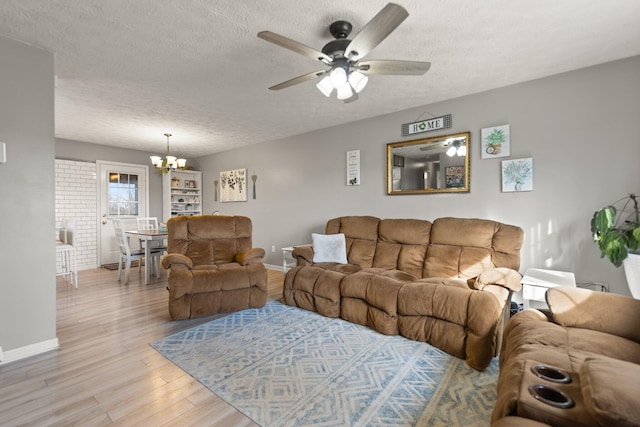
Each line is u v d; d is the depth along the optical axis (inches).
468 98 132.9
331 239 144.9
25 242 88.0
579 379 43.0
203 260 138.6
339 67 76.2
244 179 236.2
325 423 61.2
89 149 221.9
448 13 76.8
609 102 104.4
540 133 117.0
